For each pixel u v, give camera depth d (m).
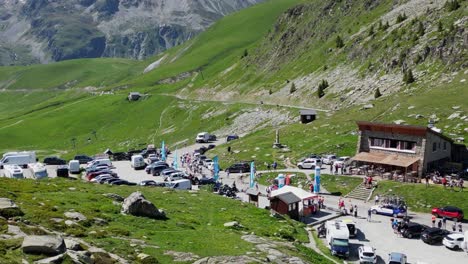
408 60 159.00
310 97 183.12
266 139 141.12
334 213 80.75
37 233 37.81
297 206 76.88
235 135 174.12
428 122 111.31
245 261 42.97
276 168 111.94
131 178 110.94
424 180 90.75
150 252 42.09
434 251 63.69
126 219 53.25
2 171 109.19
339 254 59.69
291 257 47.59
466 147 98.69
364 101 153.75
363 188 92.06
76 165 115.06
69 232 42.75
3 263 29.69
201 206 71.44
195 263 40.72
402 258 57.12
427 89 136.88
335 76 187.38
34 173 95.75
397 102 131.88
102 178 94.50
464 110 113.12
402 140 96.81
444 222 73.44
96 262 35.25
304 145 125.44
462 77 134.62
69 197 59.56
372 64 174.25
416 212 80.88
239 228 60.59
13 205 44.81
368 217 78.62
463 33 148.00
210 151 143.12
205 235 52.22
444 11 171.38
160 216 57.75
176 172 108.94
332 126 134.38
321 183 97.75
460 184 84.25
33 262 31.39
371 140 102.50
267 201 88.38
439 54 150.50
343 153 114.75
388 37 180.12
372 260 57.91
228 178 109.88
